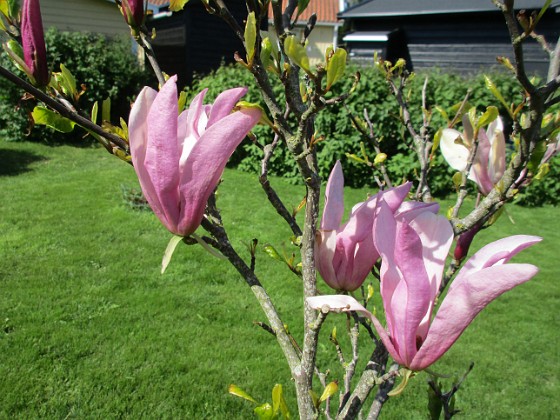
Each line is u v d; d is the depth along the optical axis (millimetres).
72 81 1023
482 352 3957
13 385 3344
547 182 7984
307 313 962
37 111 971
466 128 1273
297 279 5000
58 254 5297
